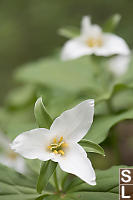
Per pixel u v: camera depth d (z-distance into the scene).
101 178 0.64
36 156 0.59
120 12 1.76
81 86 0.88
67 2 1.87
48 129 0.60
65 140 0.61
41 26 1.85
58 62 0.95
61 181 0.66
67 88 0.89
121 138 1.00
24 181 0.67
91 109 0.60
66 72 0.92
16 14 1.91
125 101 0.90
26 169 0.84
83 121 0.60
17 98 1.13
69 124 0.60
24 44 1.83
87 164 0.58
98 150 0.60
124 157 0.96
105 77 0.89
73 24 1.80
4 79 1.75
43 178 0.59
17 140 0.59
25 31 1.86
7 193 0.65
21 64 1.81
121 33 1.42
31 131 0.59
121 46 0.80
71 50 0.81
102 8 1.82
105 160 0.91
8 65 1.80
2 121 1.03
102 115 0.75
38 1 1.91
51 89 0.92
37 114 0.60
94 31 0.82
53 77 0.91
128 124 1.02
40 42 1.83
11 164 0.85
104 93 0.85
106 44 0.81
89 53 0.79
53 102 0.87
